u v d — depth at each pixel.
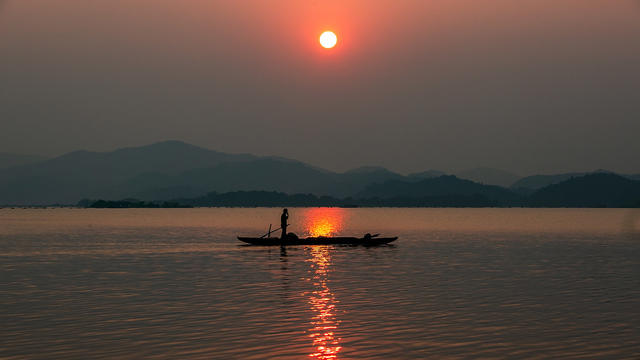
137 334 22.53
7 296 31.31
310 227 155.12
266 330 23.19
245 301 29.64
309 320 25.05
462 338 22.05
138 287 34.53
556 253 61.22
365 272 42.06
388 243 76.31
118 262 49.75
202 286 34.91
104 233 106.19
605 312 27.09
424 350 20.41
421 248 67.38
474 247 70.00
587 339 21.95
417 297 31.02
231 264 47.62
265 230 125.88
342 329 23.41
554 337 22.23
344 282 36.75
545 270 44.12
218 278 38.59
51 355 19.69
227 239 86.12
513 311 27.19
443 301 29.83
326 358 19.42
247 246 68.94
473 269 44.62
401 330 23.28
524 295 31.83
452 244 75.88
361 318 25.48
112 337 22.08
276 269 43.91
